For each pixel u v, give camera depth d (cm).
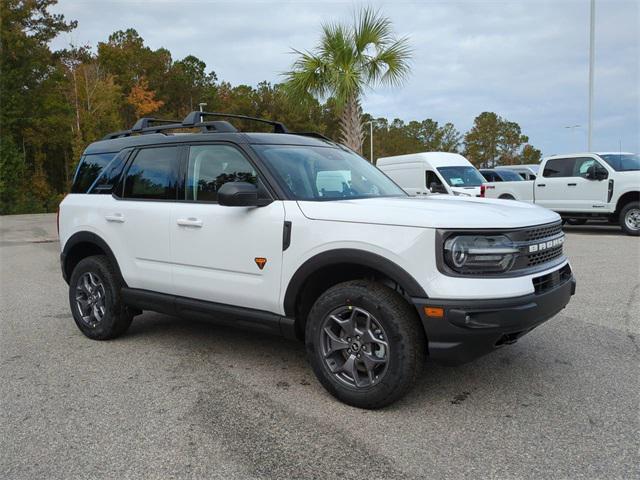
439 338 326
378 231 343
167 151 477
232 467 289
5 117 3825
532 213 374
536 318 333
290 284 381
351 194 429
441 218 331
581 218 1416
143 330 563
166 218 456
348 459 295
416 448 305
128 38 6619
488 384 397
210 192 439
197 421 345
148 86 5941
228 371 436
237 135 434
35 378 427
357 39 1258
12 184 3697
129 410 363
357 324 358
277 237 386
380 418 344
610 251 1055
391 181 503
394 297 342
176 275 452
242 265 407
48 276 947
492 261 326
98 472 287
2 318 630
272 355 476
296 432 327
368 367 350
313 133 524
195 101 6856
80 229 529
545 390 385
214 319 436
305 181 415
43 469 291
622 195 1322
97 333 522
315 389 396
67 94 4159
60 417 354
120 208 496
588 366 431
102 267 513
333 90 1286
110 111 4341
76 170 565
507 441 312
